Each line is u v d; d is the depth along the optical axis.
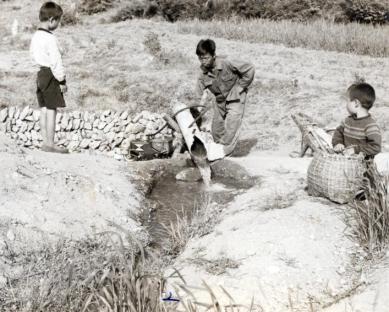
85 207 5.45
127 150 9.32
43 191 5.42
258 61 15.88
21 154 6.04
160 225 5.64
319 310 4.04
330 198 5.39
